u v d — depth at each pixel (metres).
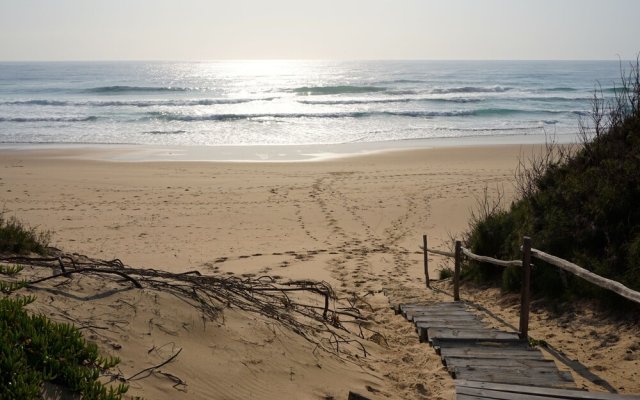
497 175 18.69
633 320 5.36
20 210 13.80
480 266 8.05
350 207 14.67
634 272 5.61
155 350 3.56
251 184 17.58
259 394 3.67
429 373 4.76
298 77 86.94
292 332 4.79
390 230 12.62
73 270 4.24
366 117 36.25
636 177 6.48
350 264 9.88
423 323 6.10
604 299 5.80
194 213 13.98
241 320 4.51
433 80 72.19
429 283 8.66
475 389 4.02
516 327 5.93
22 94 50.44
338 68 130.88
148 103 42.41
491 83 65.56
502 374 4.45
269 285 6.68
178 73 103.31
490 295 7.40
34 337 2.99
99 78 80.62
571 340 5.37
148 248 10.68
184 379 3.42
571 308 6.05
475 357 4.87
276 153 24.08
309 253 10.62
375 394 4.24
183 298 4.36
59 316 3.49
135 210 14.19
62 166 20.36
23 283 3.75
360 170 20.02
